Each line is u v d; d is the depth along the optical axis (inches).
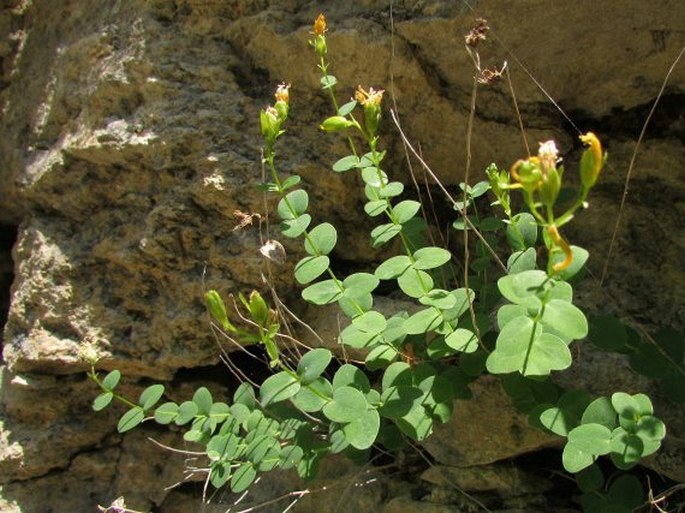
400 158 10.9
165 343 11.1
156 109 11.1
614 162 10.2
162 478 11.9
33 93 13.7
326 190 10.9
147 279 11.2
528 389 8.6
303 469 9.0
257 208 10.7
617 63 9.7
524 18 9.3
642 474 9.3
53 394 11.9
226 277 10.7
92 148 11.4
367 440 7.9
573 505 9.4
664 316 9.5
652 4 9.0
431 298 8.5
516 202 10.5
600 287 9.9
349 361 10.7
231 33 11.2
